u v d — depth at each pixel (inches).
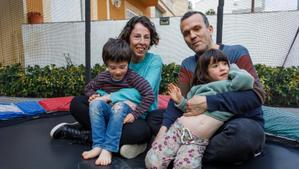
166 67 199.2
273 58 203.2
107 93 73.2
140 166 62.2
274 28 200.7
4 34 239.1
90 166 61.9
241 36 207.6
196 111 60.1
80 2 283.4
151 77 75.6
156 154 59.5
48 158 68.3
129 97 69.5
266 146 76.8
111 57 68.3
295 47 198.1
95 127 66.4
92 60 228.8
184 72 74.9
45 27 228.1
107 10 327.9
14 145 78.8
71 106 78.4
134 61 78.1
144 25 74.8
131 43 75.0
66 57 229.0
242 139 57.2
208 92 60.9
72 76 205.9
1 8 236.1
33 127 97.9
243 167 61.9
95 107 66.7
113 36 223.6
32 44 231.6
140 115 68.7
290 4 314.0
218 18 116.0
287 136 80.3
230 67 63.2
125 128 65.8
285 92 177.2
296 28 195.8
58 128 83.3
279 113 88.9
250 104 59.8
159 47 216.8
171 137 59.8
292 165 63.6
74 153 71.4
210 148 59.7
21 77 210.2
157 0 442.0
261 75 183.9
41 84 206.4
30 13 230.4
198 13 69.9
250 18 204.5
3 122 101.6
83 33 223.6
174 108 67.6
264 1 348.2
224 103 58.8
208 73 63.1
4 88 212.2
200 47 69.1
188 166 56.9
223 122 59.8
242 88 59.3
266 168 61.6
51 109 115.6
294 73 181.5
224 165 62.2
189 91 69.1
